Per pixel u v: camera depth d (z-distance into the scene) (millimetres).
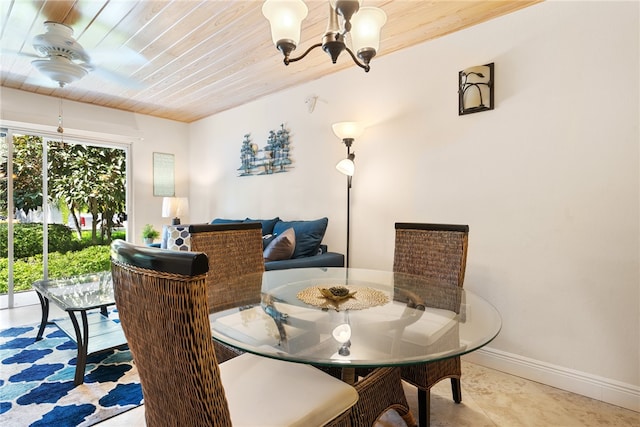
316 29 2324
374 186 2855
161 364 735
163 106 4188
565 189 1960
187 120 4859
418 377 1546
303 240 2941
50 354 2404
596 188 1863
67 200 4066
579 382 1912
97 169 4305
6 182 3619
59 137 3988
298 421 967
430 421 1666
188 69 3006
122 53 2650
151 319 714
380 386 1358
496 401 1846
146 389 859
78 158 4156
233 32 2340
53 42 2316
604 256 1846
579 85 1907
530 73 2068
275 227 3369
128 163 4484
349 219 3018
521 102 2104
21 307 3576
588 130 1883
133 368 2205
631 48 1758
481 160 2271
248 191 4094
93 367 2215
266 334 1203
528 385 2014
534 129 2059
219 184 4500
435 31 2381
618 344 1809
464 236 1791
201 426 701
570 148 1940
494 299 2225
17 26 2232
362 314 1360
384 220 2787
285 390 1099
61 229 4020
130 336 831
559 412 1746
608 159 1826
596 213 1865
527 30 2074
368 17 1383
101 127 4145
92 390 1936
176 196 4852
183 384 695
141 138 4504
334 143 3170
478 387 1991
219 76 3184
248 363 1274
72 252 4098
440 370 1634
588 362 1896
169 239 3104
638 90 1742
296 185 3533
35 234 3822
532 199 2074
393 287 1730
